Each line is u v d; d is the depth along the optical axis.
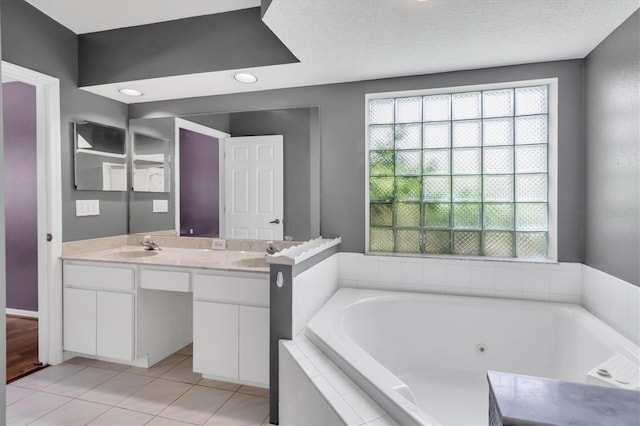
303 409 1.62
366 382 1.45
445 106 2.71
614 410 0.55
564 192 2.39
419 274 2.63
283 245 2.87
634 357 1.63
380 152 2.83
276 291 1.96
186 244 3.09
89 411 2.08
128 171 3.28
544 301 2.40
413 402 1.39
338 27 1.94
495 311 2.35
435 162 2.73
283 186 2.87
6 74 2.36
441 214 2.72
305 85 2.84
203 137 3.05
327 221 2.82
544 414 0.55
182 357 2.86
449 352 2.41
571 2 1.69
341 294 2.58
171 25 2.63
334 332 1.91
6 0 2.35
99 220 3.01
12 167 3.69
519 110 2.56
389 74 2.61
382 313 2.50
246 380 2.25
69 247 2.76
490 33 2.00
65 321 2.70
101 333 2.60
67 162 2.76
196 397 2.25
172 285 2.45
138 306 2.55
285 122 2.87
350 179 2.77
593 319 2.08
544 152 2.52
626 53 1.84
